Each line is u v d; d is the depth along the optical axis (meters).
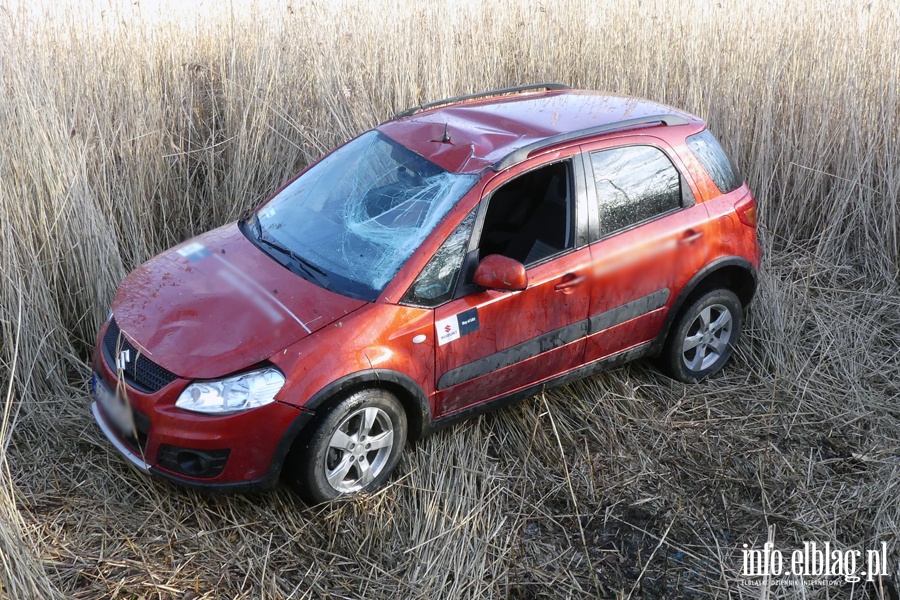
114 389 3.71
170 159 6.12
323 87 6.32
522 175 4.13
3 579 3.09
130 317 3.90
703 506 4.18
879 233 6.36
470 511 3.93
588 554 3.83
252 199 6.05
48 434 4.22
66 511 3.73
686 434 4.67
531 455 4.37
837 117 6.73
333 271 3.95
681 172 4.66
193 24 7.03
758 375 5.19
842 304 5.96
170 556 3.54
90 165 5.29
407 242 3.96
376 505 3.90
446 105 5.11
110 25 6.40
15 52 5.21
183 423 3.49
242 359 3.55
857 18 7.18
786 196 6.75
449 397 4.04
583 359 4.50
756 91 6.88
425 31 6.89
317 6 7.17
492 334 4.04
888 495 4.23
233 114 6.32
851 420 4.83
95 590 3.33
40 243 4.82
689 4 7.72
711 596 3.67
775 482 4.36
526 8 8.09
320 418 3.63
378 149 4.55
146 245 5.63
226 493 3.62
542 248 4.16
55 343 4.65
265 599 3.41
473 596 3.54
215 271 4.07
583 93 5.25
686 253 4.62
